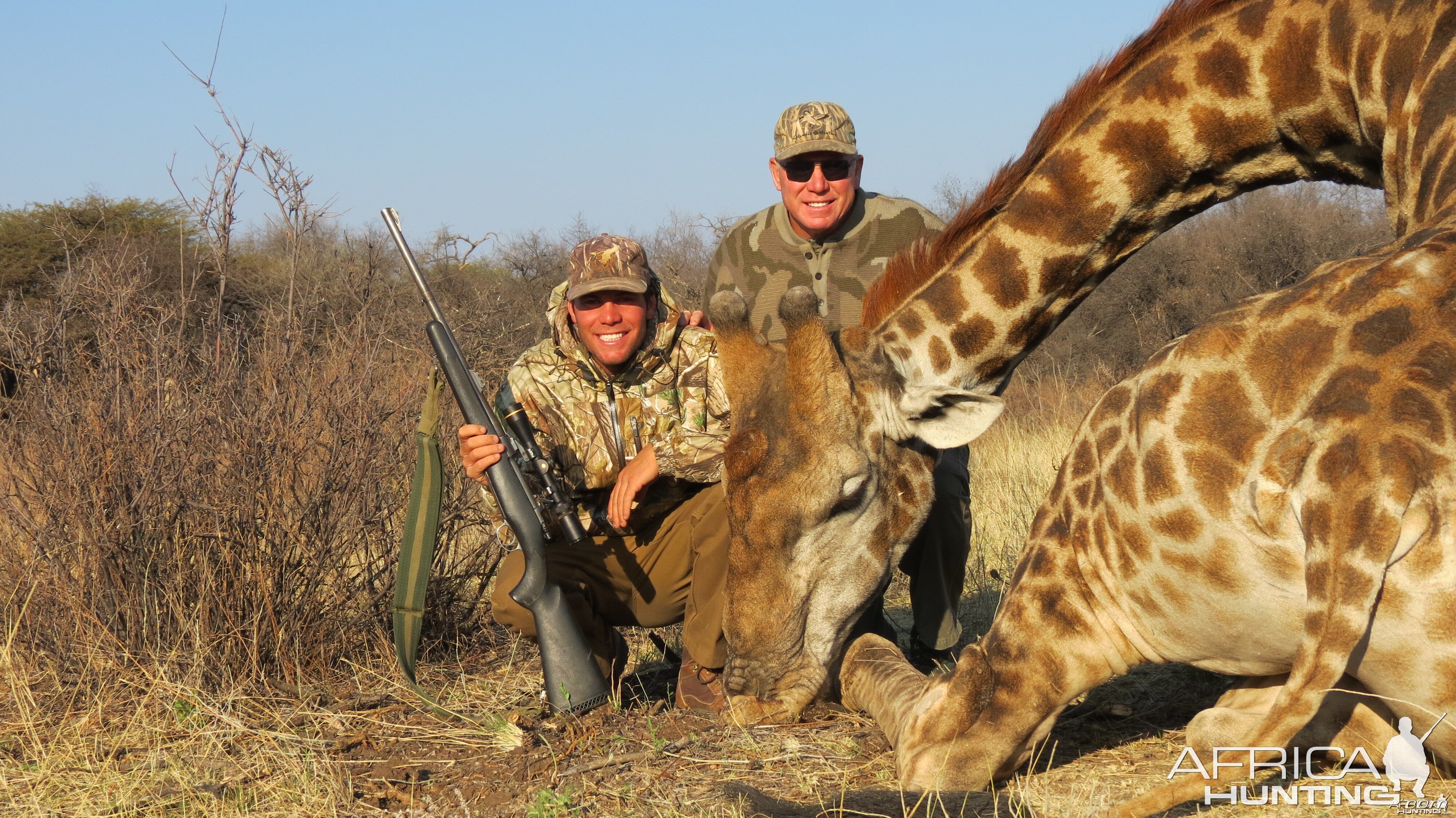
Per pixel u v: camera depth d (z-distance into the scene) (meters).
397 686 4.90
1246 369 3.36
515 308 12.13
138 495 4.77
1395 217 4.25
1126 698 4.49
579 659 4.26
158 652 4.70
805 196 5.16
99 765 3.93
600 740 4.09
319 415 5.20
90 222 10.41
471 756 4.07
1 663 4.73
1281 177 4.62
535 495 4.38
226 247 5.93
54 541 4.77
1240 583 3.34
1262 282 16.23
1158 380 3.52
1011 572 6.32
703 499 4.43
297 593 5.09
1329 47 4.27
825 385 3.80
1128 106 4.41
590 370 4.52
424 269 11.48
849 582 4.01
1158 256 16.62
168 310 5.38
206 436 4.97
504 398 4.57
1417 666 3.05
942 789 3.44
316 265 7.74
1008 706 3.58
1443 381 3.03
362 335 5.84
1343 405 3.08
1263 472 3.24
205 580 4.78
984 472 8.80
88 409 4.87
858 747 3.90
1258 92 4.36
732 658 3.99
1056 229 4.37
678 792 3.60
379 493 5.32
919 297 4.37
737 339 3.91
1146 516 3.49
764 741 3.93
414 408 5.65
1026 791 3.42
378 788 3.81
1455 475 2.96
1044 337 4.55
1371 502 2.94
